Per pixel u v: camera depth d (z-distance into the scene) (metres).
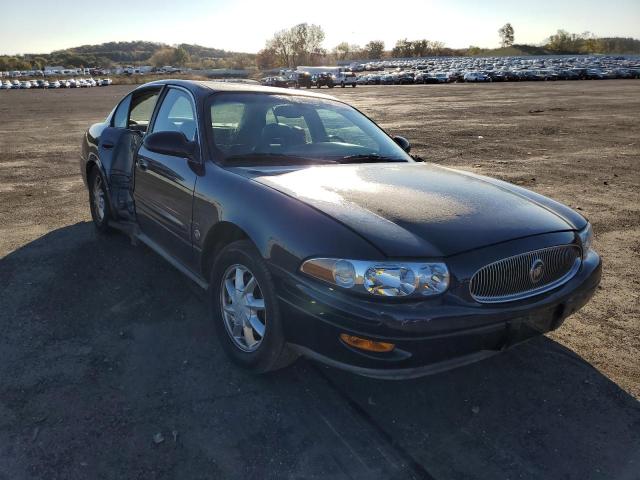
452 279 2.32
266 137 3.56
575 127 17.19
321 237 2.38
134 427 2.47
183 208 3.33
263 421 2.54
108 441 2.37
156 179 3.70
